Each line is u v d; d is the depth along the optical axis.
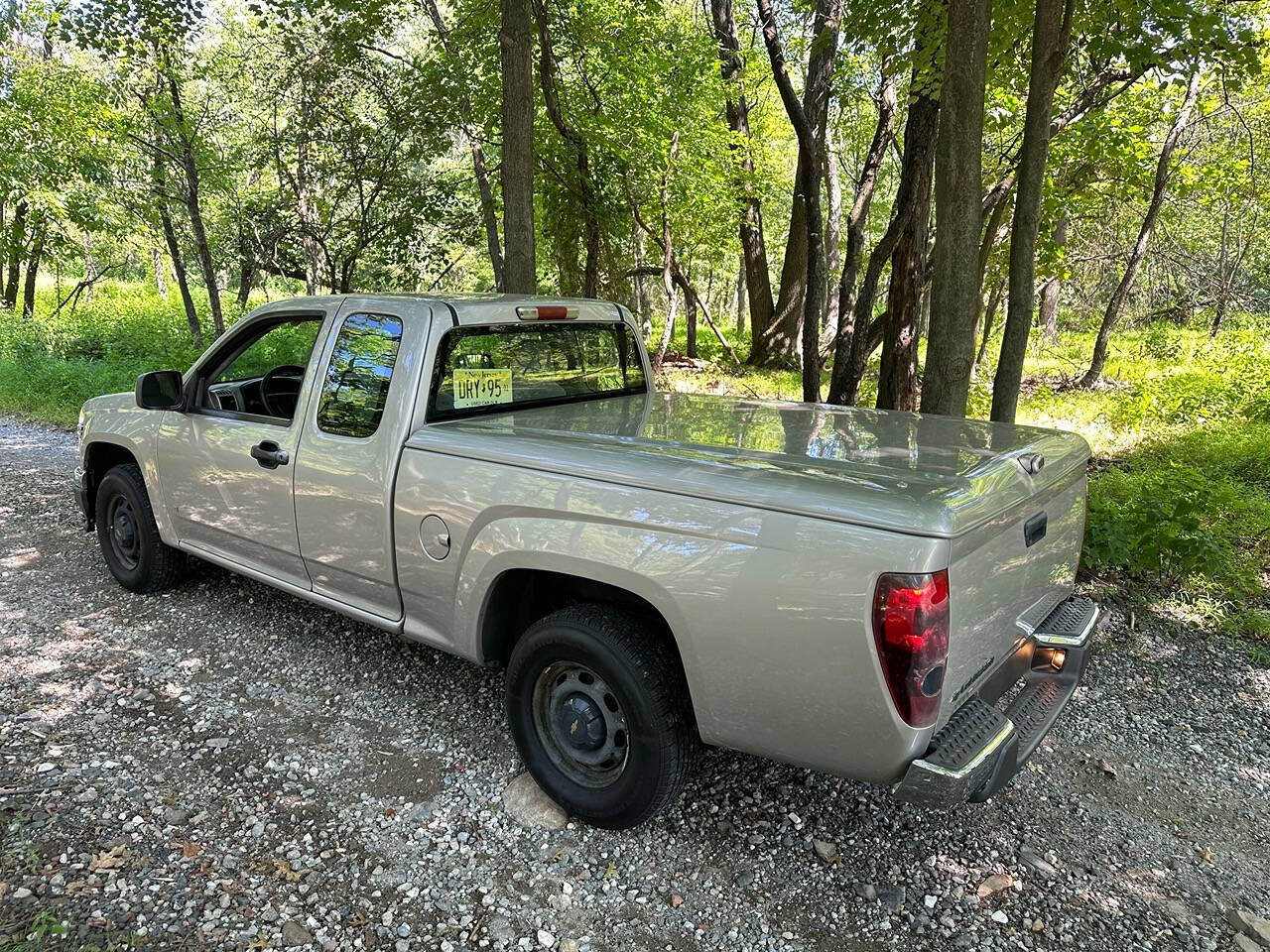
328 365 3.46
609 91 11.09
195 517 4.12
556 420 3.22
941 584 2.06
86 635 4.15
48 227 17.64
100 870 2.51
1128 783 3.24
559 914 2.44
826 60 10.09
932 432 2.96
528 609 3.11
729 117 16.88
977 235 4.72
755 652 2.28
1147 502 5.49
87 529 4.98
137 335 16.05
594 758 2.80
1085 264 21.97
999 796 3.10
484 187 12.35
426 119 11.77
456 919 2.40
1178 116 11.93
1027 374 16.53
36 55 14.35
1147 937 2.44
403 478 3.10
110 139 13.88
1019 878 2.66
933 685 2.10
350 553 3.36
